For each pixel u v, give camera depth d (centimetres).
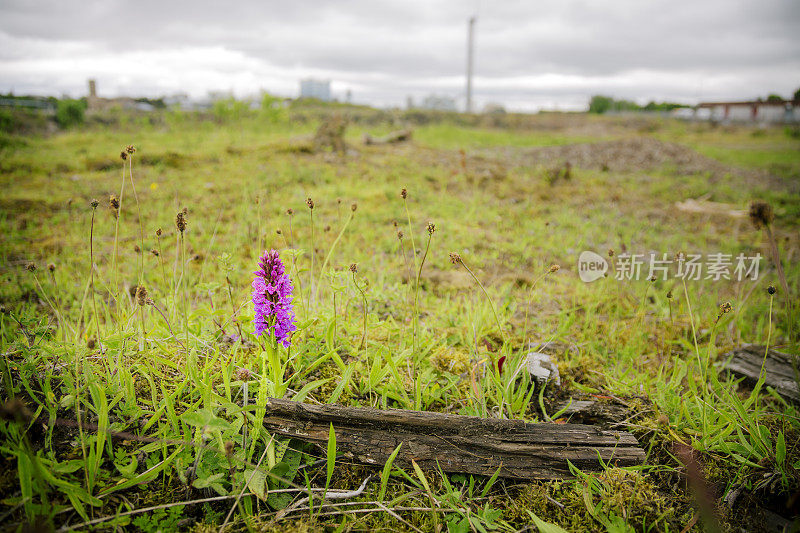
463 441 215
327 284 379
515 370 265
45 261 495
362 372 267
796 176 1519
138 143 1284
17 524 164
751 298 519
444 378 284
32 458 156
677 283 564
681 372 299
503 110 4397
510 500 207
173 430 199
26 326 243
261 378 209
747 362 338
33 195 712
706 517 194
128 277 448
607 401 281
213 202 715
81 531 169
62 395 215
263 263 203
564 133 3234
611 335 386
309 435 208
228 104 1856
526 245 657
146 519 179
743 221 912
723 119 4381
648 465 224
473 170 1123
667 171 1427
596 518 195
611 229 793
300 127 1905
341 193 804
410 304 395
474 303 401
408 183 921
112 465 194
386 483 199
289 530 182
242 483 189
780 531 200
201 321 285
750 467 228
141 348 250
